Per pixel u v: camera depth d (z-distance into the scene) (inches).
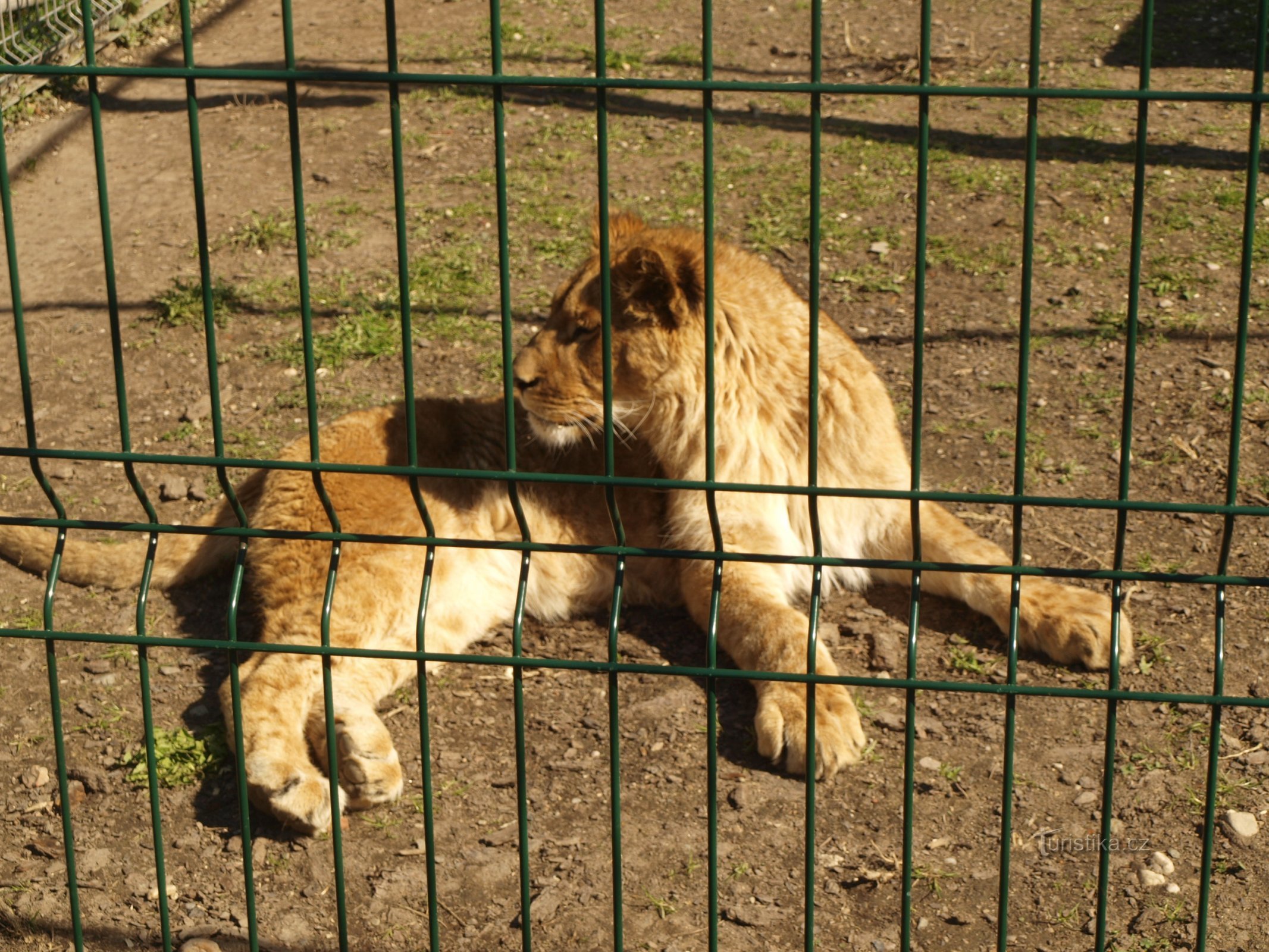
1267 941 126.8
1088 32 423.2
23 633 107.7
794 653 169.5
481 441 200.7
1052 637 173.8
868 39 426.3
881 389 198.1
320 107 388.8
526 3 469.1
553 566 197.3
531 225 313.6
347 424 194.7
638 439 199.6
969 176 326.6
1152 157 333.7
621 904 105.8
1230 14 430.3
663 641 188.4
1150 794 147.9
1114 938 128.3
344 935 110.3
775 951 129.9
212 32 451.8
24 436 241.9
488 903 137.9
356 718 154.3
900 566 97.4
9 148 358.0
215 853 146.6
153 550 106.1
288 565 180.7
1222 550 92.7
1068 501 92.2
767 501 192.9
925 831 145.2
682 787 154.9
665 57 418.0
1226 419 226.7
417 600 181.6
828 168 337.4
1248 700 94.2
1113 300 270.1
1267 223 297.1
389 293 285.4
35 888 141.3
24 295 295.9
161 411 248.8
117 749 163.0
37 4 390.9
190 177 350.9
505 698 174.2
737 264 195.2
